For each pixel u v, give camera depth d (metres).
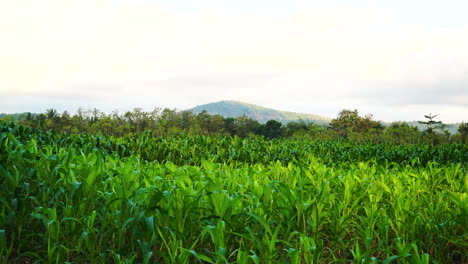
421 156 14.87
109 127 52.31
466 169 8.92
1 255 4.05
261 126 105.94
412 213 4.48
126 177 4.97
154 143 13.69
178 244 4.09
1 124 11.24
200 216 4.42
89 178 4.70
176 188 4.59
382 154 15.20
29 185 4.90
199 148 14.13
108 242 4.54
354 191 5.55
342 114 72.62
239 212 4.37
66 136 12.99
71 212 4.41
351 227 5.21
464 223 4.57
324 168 6.96
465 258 4.64
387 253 4.28
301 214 4.45
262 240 3.92
